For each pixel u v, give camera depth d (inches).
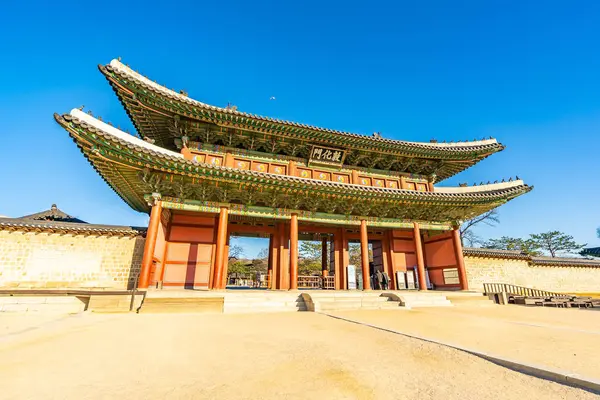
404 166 1041.5
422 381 209.3
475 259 1114.1
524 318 546.0
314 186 759.1
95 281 771.4
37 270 735.1
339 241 999.6
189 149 844.6
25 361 243.8
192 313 572.7
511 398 180.7
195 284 808.3
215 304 605.6
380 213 920.3
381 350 292.0
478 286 1084.5
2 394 176.4
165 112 773.9
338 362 251.6
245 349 292.7
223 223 752.3
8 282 703.7
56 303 576.1
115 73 665.6
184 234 844.0
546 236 2377.0
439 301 768.9
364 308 656.4
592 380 196.1
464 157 1026.7
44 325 420.5
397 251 1054.4
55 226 763.4
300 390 190.7
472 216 1005.2
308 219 840.9
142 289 635.5
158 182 699.4
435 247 1046.4
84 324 428.1
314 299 670.5
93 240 798.5
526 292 1034.7
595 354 275.9
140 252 825.5
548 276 1198.9
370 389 193.6
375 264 1119.6
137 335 350.3
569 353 279.3
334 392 188.1
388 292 771.4
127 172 682.2
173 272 804.0
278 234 924.6
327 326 430.3
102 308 578.2
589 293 1221.1
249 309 622.8
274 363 247.4
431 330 403.2
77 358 253.8
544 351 286.8
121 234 815.1
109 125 630.5
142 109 762.2
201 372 223.0
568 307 862.5
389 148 960.9
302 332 383.9
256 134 871.7
